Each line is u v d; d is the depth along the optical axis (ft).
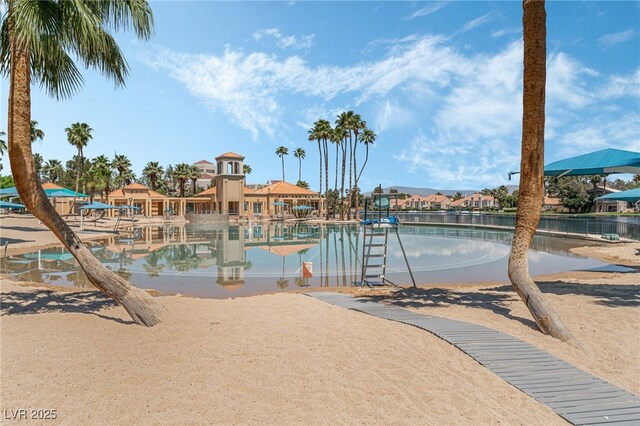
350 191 184.85
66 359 16.20
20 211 176.96
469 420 11.68
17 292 31.14
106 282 21.45
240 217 187.52
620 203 269.23
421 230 128.77
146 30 22.95
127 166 240.73
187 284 39.06
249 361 16.03
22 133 20.17
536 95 22.25
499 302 28.22
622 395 13.42
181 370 15.11
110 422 11.41
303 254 65.36
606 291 30.96
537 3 21.94
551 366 15.62
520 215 22.67
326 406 12.36
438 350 17.31
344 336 19.36
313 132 190.39
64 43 21.44
